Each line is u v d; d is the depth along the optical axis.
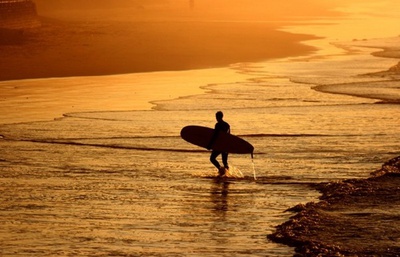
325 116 84.12
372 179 51.78
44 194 49.34
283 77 128.38
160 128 77.44
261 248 37.09
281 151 64.44
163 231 40.38
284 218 43.12
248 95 104.88
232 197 48.62
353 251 35.72
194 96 104.56
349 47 190.50
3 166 58.88
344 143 67.56
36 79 127.62
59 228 40.94
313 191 50.16
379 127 76.38
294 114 85.94
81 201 47.44
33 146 67.94
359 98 100.56
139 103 98.31
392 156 61.59
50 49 166.50
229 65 150.12
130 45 177.50
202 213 44.41
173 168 58.19
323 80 122.94
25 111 92.19
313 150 64.62
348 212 43.25
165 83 121.00
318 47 191.00
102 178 54.56
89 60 152.88
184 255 36.00
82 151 65.38
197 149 66.19
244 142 56.28
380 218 41.78
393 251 35.78
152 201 47.47
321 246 36.38
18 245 37.59
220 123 57.22
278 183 52.78
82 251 36.59
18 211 44.84
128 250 36.78
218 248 37.12
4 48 163.75
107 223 42.06
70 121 83.38
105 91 111.62
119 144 68.50
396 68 138.50
